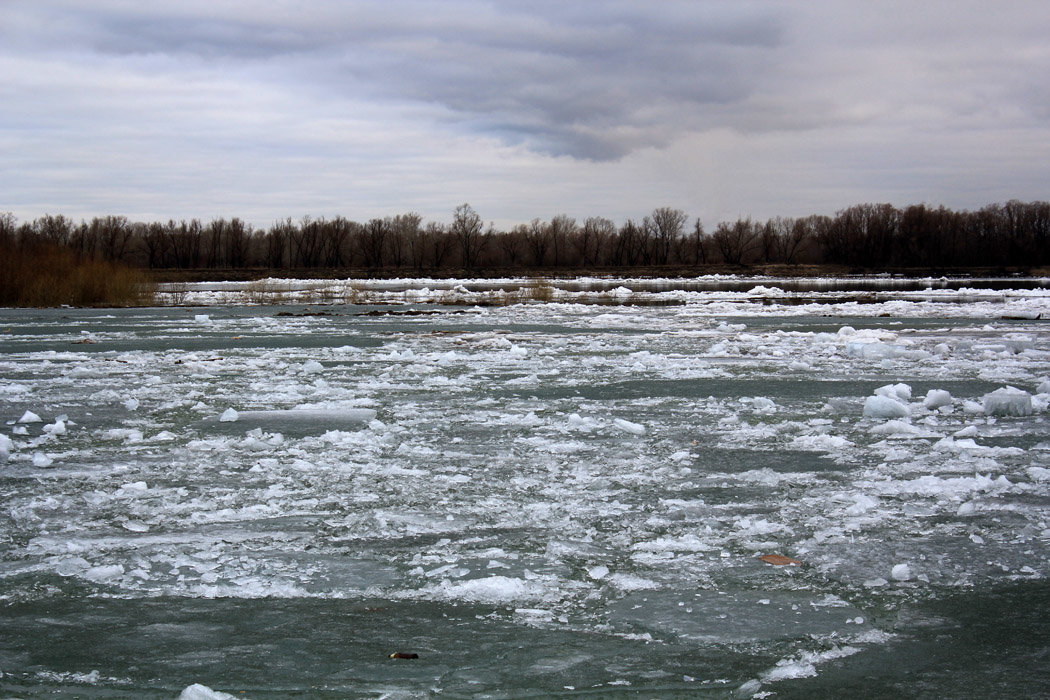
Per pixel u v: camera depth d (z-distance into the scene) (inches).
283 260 4645.7
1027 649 185.3
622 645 187.2
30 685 169.3
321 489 304.8
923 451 360.5
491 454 356.8
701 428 410.3
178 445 376.5
